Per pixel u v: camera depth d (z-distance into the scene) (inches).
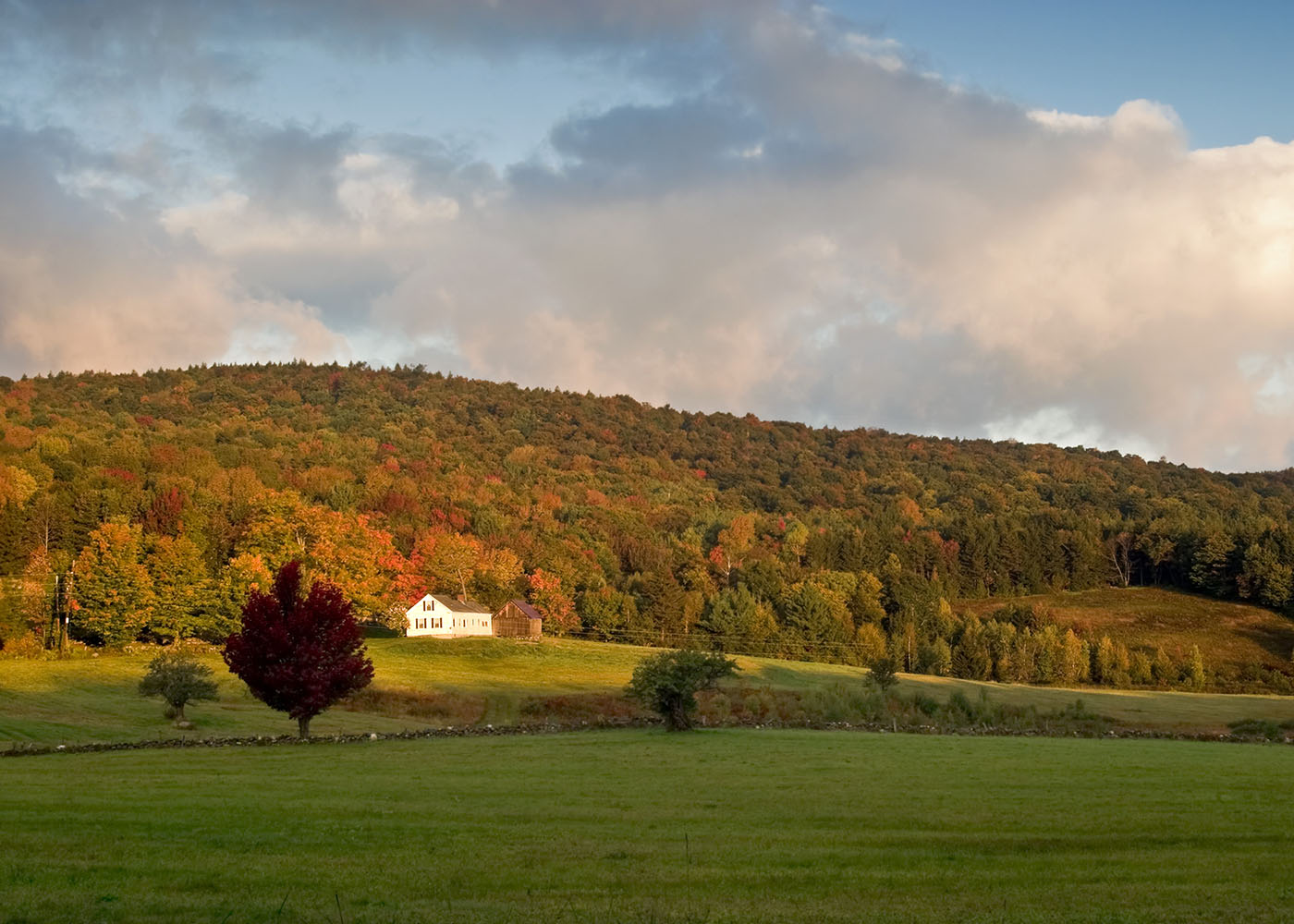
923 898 859.4
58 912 773.9
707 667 2938.0
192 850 1020.5
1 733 2618.1
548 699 3700.8
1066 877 944.9
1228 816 1315.2
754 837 1147.9
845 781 1708.9
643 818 1291.8
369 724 3041.3
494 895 855.7
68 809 1288.1
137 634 4660.4
